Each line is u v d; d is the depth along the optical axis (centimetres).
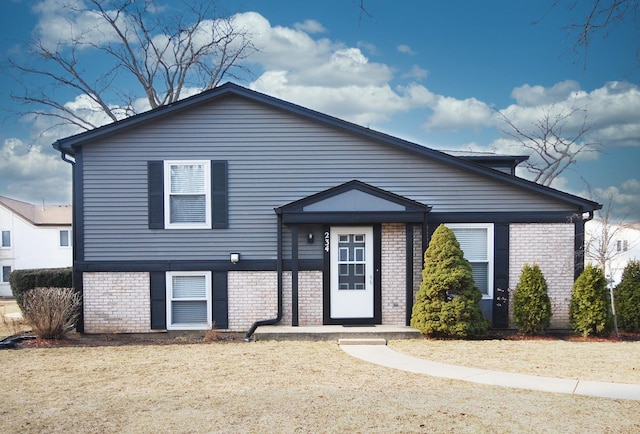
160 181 1295
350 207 1258
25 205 3822
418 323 1191
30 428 628
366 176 1312
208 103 1302
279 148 1308
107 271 1291
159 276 1296
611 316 1216
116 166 1295
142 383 823
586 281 1218
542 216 1311
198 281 1314
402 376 854
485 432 598
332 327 1250
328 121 1295
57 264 3603
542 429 605
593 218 1434
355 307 1293
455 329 1166
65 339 1221
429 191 1312
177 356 1023
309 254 1293
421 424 622
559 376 849
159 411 681
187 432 608
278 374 873
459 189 1313
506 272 1310
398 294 1292
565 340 1191
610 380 822
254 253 1305
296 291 1280
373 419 641
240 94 1289
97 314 1293
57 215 3744
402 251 1294
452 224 1312
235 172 1305
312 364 946
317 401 714
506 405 690
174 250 1299
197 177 1305
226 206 1302
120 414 672
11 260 3569
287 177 1307
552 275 1309
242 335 1260
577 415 650
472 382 813
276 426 621
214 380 837
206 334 1225
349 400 717
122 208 1295
